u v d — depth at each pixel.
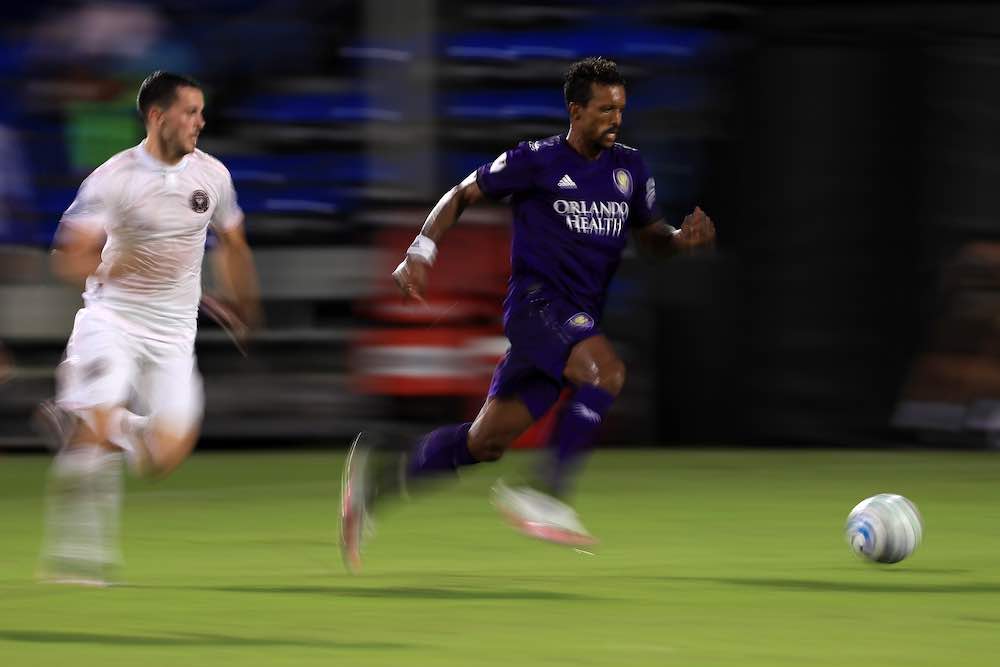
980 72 44.41
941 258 44.78
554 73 44.22
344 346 44.31
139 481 38.00
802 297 45.00
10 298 44.72
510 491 22.08
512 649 17.45
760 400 44.97
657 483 36.88
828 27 44.66
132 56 46.19
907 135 44.75
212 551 26.67
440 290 42.44
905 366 45.06
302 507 33.12
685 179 44.53
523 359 22.73
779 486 36.31
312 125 45.12
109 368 22.61
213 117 46.03
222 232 23.89
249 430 44.75
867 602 20.78
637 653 17.28
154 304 23.09
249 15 46.12
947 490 35.62
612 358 22.91
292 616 19.66
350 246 44.28
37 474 40.31
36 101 46.03
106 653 17.36
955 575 23.27
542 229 22.81
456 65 44.28
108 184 22.44
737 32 44.62
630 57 44.25
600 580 22.86
